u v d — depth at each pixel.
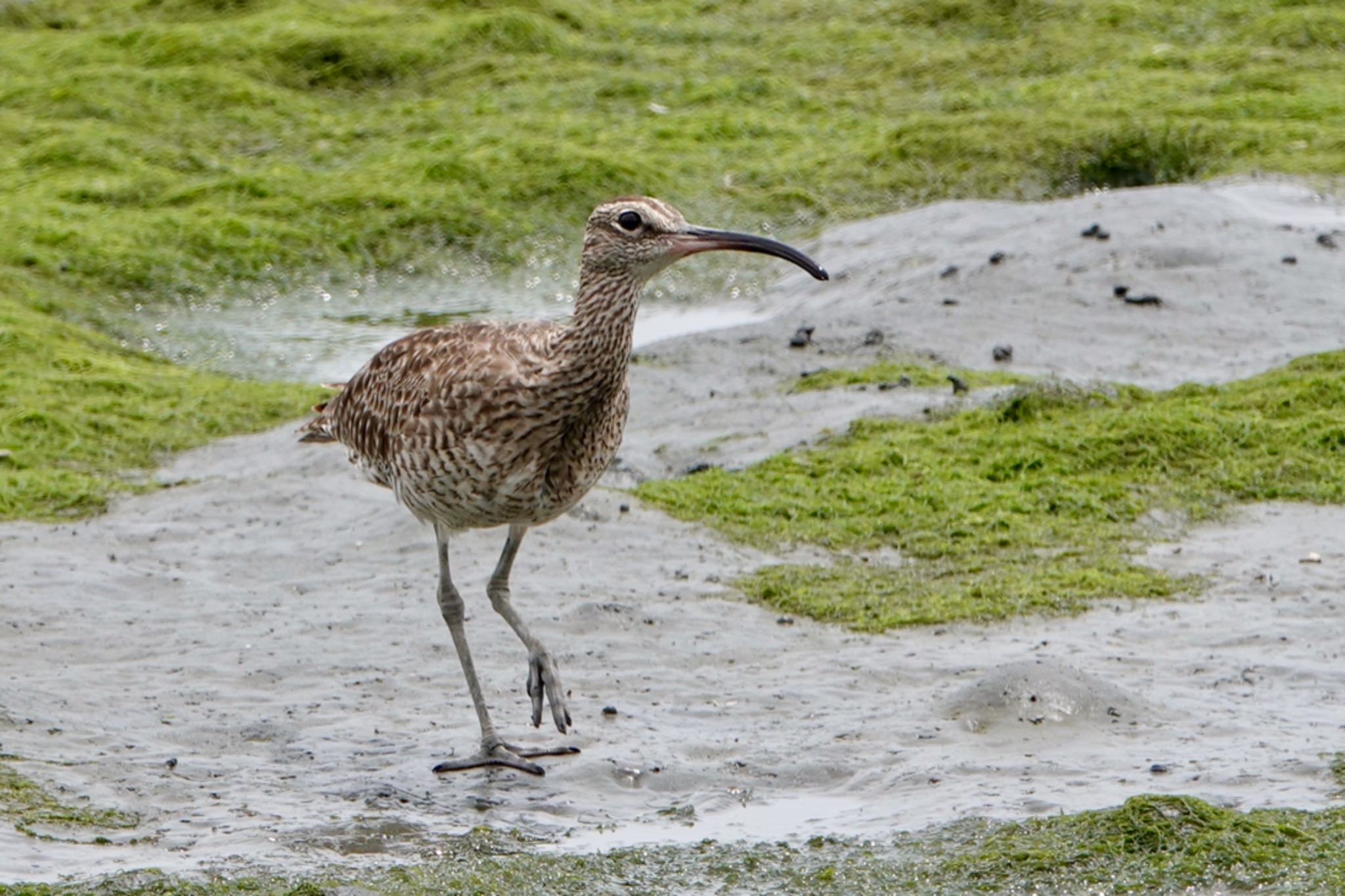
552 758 10.48
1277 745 10.23
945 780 9.97
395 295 22.39
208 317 21.41
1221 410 16.16
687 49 32.06
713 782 10.16
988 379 17.22
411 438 10.54
